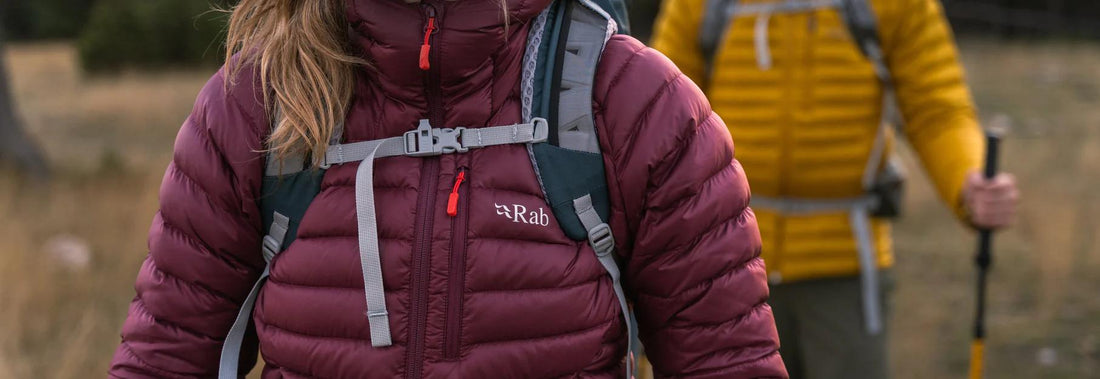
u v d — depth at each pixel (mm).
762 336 1370
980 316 2650
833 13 2525
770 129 2580
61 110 14977
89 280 5484
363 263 1256
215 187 1362
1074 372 4438
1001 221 2330
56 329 4875
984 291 2648
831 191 2570
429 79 1267
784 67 2561
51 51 25703
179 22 20141
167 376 1418
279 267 1339
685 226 1320
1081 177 8414
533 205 1271
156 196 7488
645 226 1334
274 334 1353
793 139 2557
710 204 1321
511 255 1260
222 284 1406
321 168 1315
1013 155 9391
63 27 31719
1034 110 12711
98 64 19797
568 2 1334
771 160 2582
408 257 1261
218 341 1436
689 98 1323
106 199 7250
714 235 1333
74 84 18516
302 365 1321
